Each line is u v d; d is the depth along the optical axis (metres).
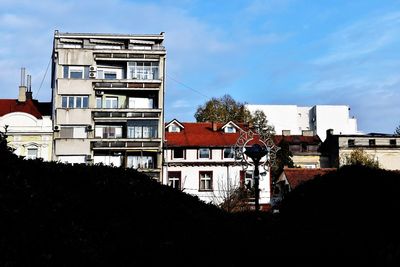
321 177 18.06
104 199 12.41
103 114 53.78
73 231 10.38
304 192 18.02
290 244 11.51
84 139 52.75
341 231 12.27
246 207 40.00
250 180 56.00
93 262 9.76
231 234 12.52
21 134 51.44
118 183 13.39
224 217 14.18
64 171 13.27
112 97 55.41
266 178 55.22
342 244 11.23
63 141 52.44
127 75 55.25
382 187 15.69
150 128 54.41
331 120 102.12
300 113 105.19
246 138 52.62
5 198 10.36
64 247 9.69
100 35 55.62
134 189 13.39
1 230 9.38
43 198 11.09
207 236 12.06
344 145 73.94
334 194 16.89
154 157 54.41
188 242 11.52
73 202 11.61
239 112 83.00
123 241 10.91
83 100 54.09
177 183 55.75
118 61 55.59
